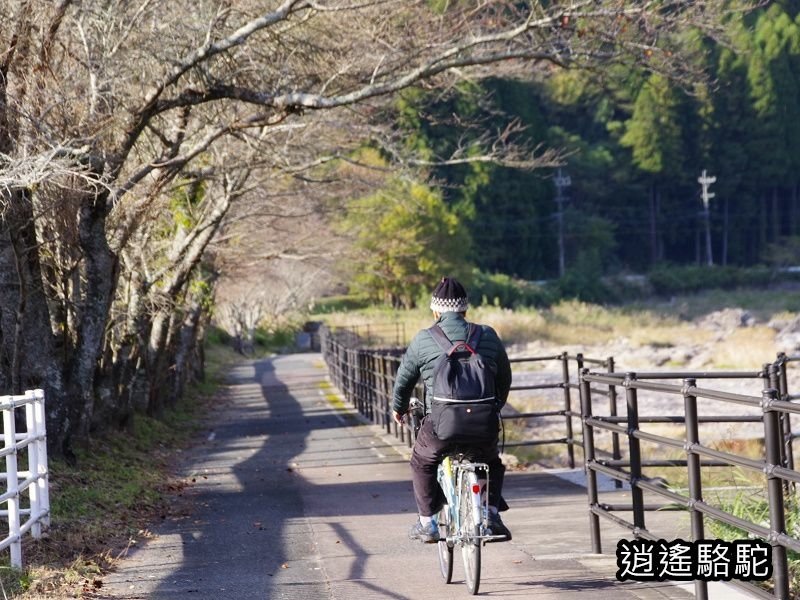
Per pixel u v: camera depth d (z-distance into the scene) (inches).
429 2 597.0
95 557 350.3
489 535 266.8
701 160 4394.7
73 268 583.5
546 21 498.9
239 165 695.1
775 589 221.3
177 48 542.6
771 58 4195.4
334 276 2566.4
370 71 602.5
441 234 3218.5
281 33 569.6
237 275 1341.0
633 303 4035.4
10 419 325.4
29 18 472.4
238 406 1250.0
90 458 585.6
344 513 449.1
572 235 4111.7
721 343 1990.7
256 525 423.2
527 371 1635.1
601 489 498.3
